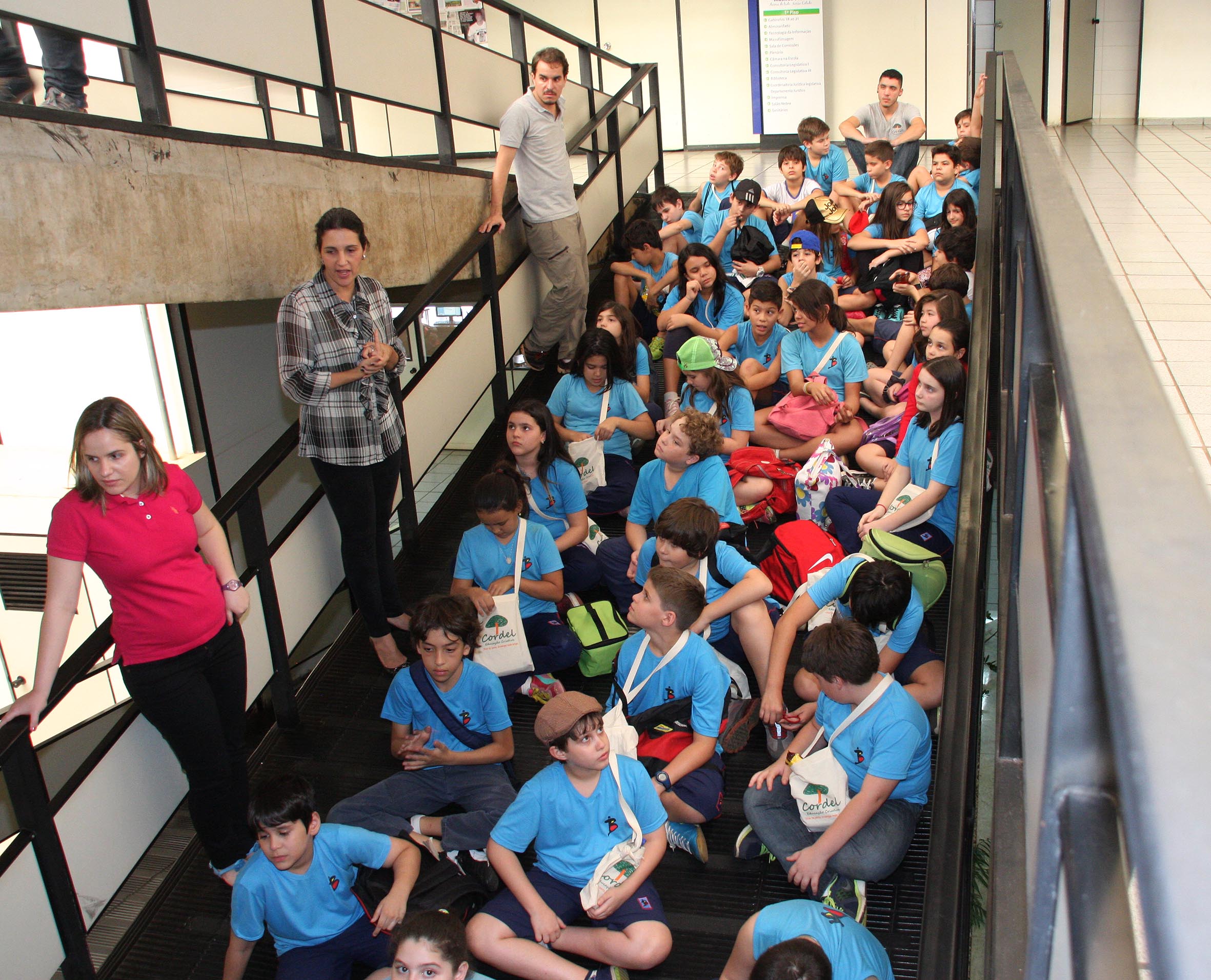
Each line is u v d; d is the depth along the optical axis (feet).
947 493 12.08
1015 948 3.03
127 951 9.53
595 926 8.81
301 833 8.51
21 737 8.25
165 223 11.09
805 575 11.99
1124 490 1.45
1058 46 38.52
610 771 8.63
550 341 19.45
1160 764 1.02
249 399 22.18
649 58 42.27
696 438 12.44
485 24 41.57
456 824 9.79
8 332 20.12
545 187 18.20
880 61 39.93
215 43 11.93
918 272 20.30
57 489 20.59
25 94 10.99
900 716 8.64
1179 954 0.93
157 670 8.86
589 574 13.65
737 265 20.65
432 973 7.32
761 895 9.21
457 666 10.43
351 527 11.94
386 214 15.48
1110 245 19.13
